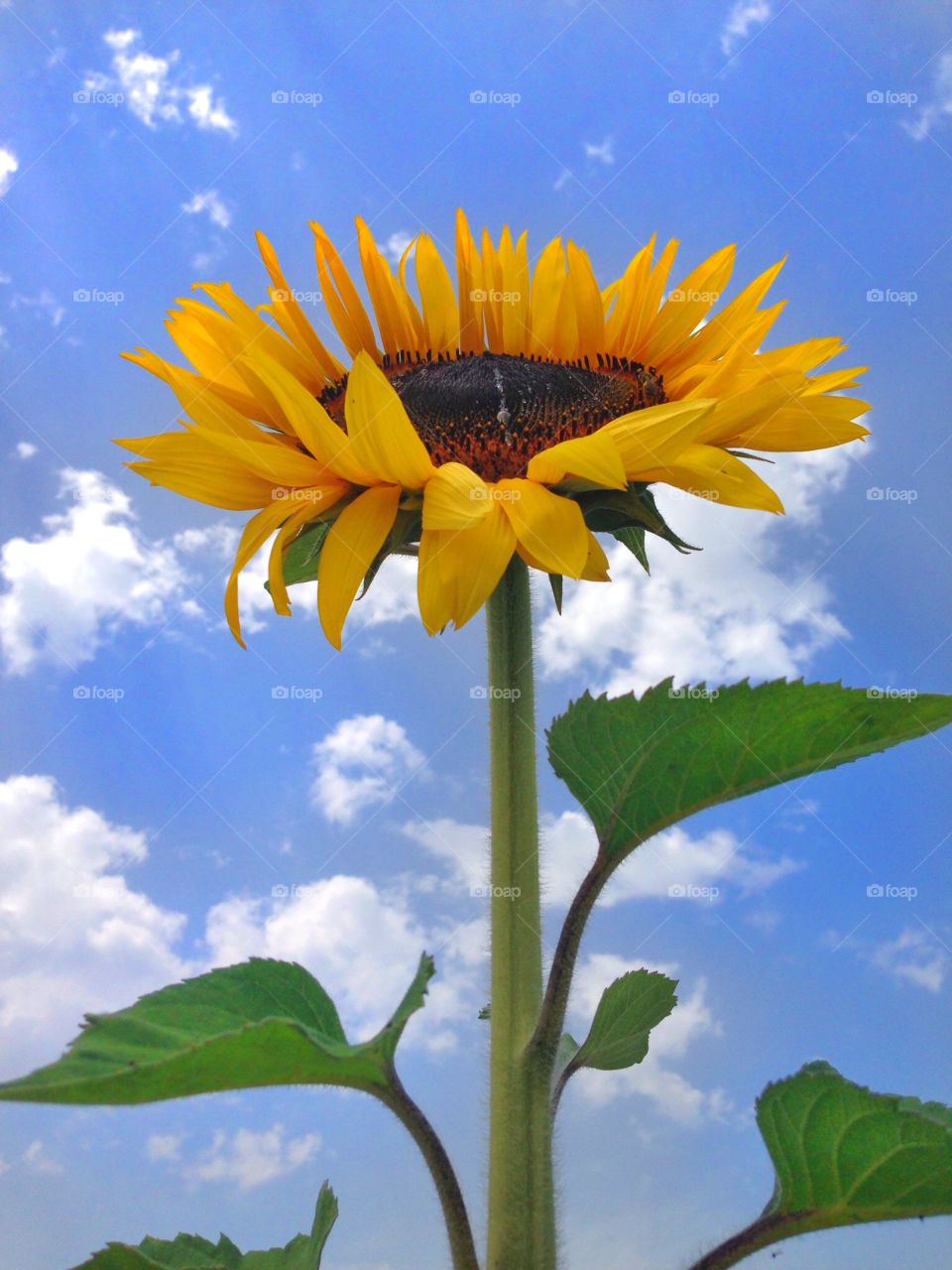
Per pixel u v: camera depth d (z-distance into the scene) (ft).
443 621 1.65
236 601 1.86
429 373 2.18
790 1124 1.56
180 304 2.02
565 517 1.70
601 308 2.30
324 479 1.81
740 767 1.65
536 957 1.72
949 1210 1.51
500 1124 1.67
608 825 1.70
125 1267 1.72
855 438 2.01
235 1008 1.53
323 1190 1.95
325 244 2.27
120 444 1.89
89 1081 1.28
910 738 1.59
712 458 1.78
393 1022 1.46
